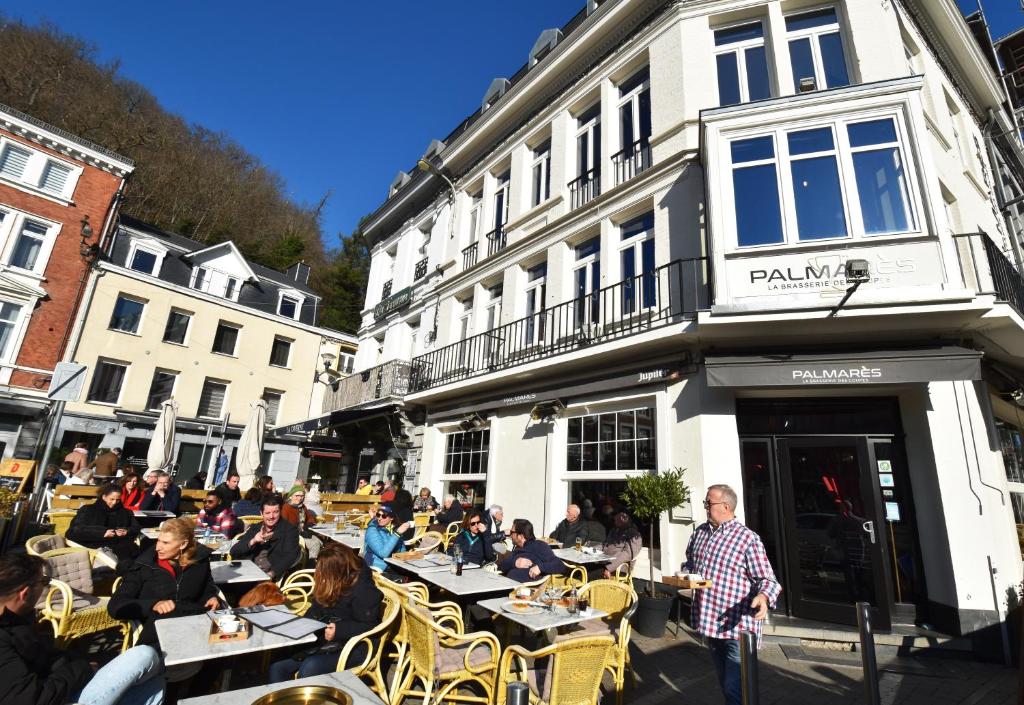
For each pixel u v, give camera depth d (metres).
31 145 18.58
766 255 6.47
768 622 6.16
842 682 4.80
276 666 3.48
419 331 14.74
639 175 8.84
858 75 7.86
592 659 3.28
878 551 6.06
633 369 7.89
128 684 2.41
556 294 10.16
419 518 9.48
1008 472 7.44
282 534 5.49
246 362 23.50
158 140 36.38
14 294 17.59
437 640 3.66
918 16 9.35
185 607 3.61
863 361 6.16
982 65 10.48
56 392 7.73
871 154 6.44
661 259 8.25
